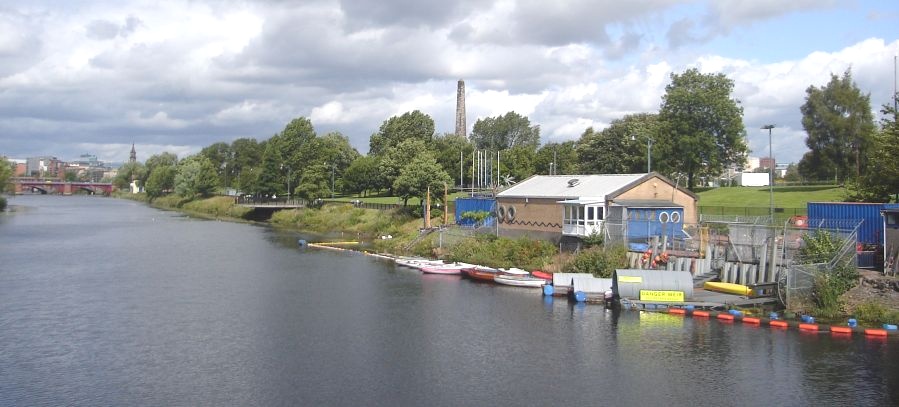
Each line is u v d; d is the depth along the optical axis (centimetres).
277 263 8956
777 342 4744
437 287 7075
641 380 4116
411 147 15688
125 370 4372
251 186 19212
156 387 4066
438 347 4847
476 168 17200
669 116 12912
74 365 4472
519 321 5522
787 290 5362
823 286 5269
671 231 7206
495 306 6084
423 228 10681
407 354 4691
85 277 7775
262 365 4469
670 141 12638
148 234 13150
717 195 13525
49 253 9994
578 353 4650
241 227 15012
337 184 18188
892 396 3794
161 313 5928
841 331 4869
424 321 5584
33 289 7012
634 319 5494
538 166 17712
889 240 5466
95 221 16650
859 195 7400
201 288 7094
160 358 4625
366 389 4025
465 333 5197
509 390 3994
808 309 5306
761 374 4150
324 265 8762
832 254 5538
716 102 12488
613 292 6109
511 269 7512
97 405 3791
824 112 12462
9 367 4428
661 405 3747
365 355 4678
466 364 4466
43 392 3984
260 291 6919
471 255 8431
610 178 8269
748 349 4616
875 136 7656
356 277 7769
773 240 5744
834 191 12394
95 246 10956
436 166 12219
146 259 9350
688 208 7994
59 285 7244
